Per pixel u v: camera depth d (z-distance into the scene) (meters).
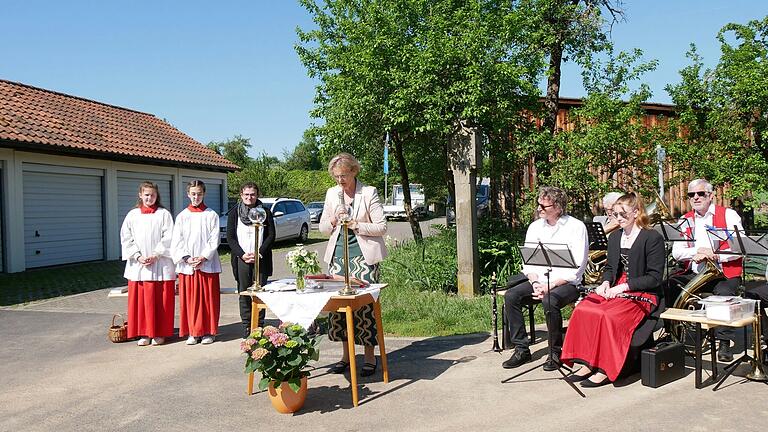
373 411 4.71
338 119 12.18
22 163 14.64
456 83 9.63
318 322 8.01
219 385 5.50
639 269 5.38
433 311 8.02
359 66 10.74
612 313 5.14
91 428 4.55
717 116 11.02
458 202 9.05
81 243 16.58
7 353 6.88
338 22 12.61
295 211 21.84
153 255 7.07
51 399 5.23
